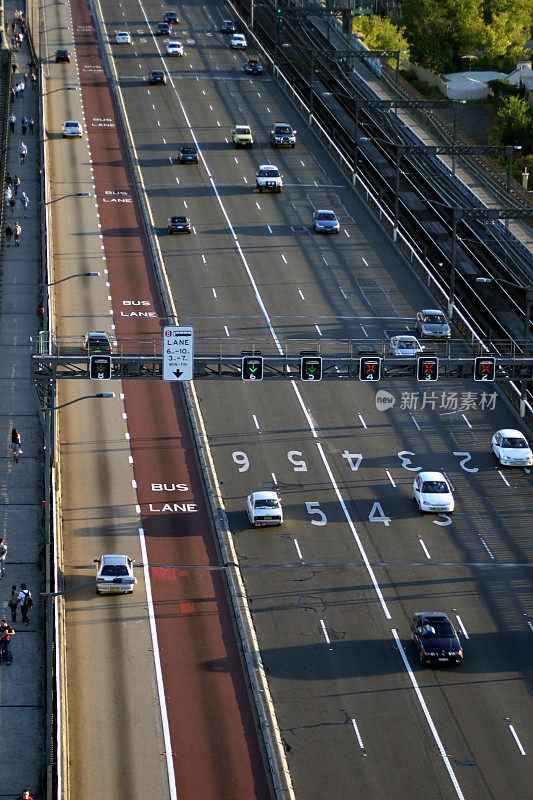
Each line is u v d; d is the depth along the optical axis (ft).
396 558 576.61
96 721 463.42
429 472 628.28
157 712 469.16
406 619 531.50
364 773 438.81
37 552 576.61
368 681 489.67
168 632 518.37
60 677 477.36
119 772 437.58
